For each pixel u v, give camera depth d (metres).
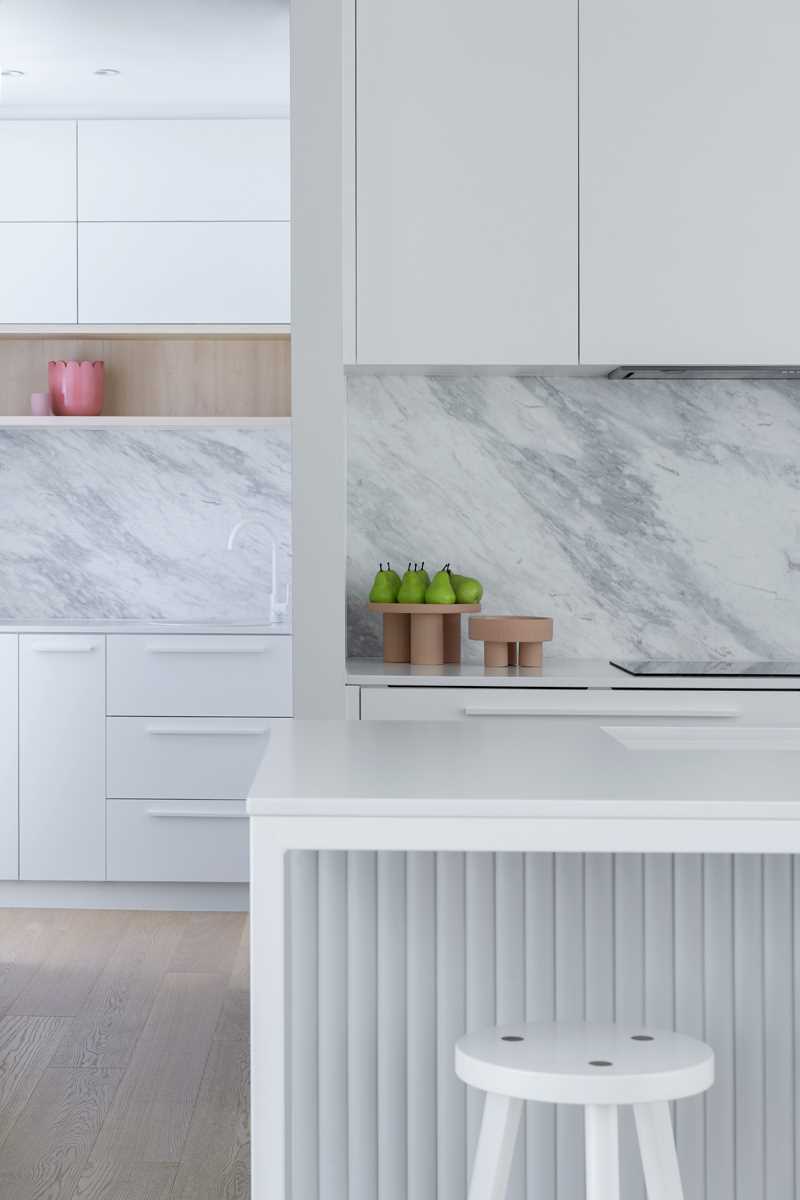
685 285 3.47
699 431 3.92
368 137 3.43
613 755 1.97
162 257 4.86
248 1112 2.97
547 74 3.44
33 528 5.12
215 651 4.63
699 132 3.45
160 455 5.13
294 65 3.42
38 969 4.03
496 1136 1.56
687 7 3.44
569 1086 1.48
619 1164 1.88
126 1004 3.71
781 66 3.44
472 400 3.91
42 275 4.84
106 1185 2.61
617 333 3.47
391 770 1.82
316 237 3.44
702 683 3.33
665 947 1.86
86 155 4.84
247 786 4.65
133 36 4.16
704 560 3.93
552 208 3.46
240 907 4.75
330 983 1.85
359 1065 1.85
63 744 4.66
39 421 4.81
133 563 5.13
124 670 4.64
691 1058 1.55
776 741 2.46
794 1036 1.87
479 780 1.73
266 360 5.07
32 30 4.09
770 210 3.46
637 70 3.44
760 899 1.86
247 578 5.14
